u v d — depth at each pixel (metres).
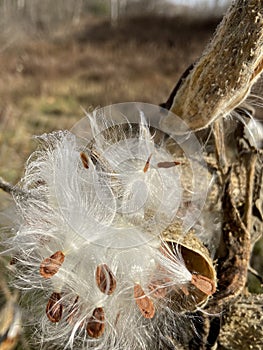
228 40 0.14
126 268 0.12
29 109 0.81
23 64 1.19
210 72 0.14
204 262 0.13
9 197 0.18
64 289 0.13
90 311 0.12
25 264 0.14
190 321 0.15
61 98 0.90
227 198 0.16
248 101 0.17
